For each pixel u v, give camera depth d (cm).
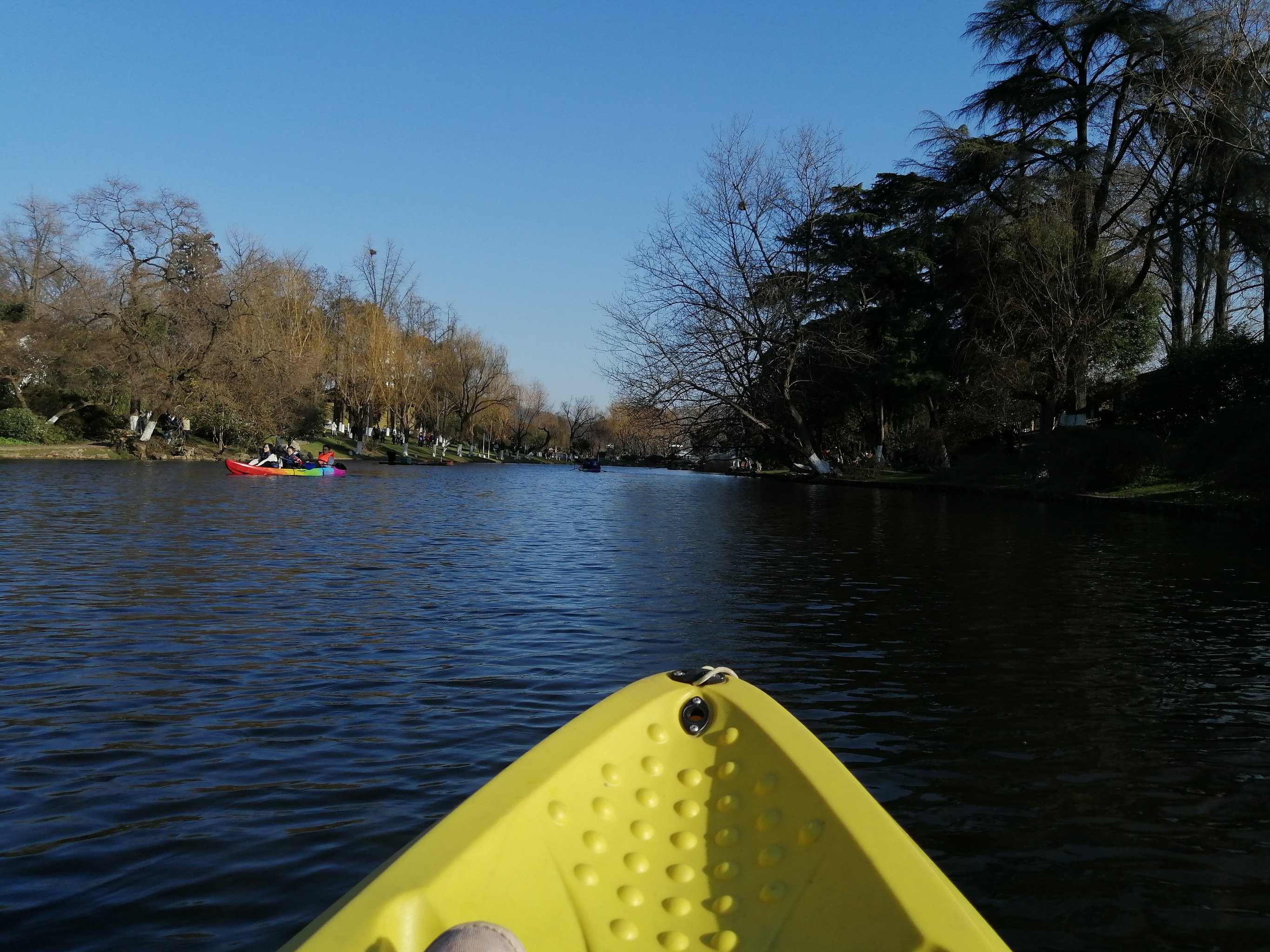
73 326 4775
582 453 12438
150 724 554
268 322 5409
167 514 1909
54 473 3341
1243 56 2747
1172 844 405
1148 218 3459
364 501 2600
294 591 1018
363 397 6800
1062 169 3434
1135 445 2747
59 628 807
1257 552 1481
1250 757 516
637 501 3009
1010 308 3569
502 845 253
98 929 325
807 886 254
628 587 1092
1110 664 725
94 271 4972
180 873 367
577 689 639
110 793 450
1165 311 4091
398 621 863
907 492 3688
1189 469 2469
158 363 4875
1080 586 1119
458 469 6425
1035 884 369
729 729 324
